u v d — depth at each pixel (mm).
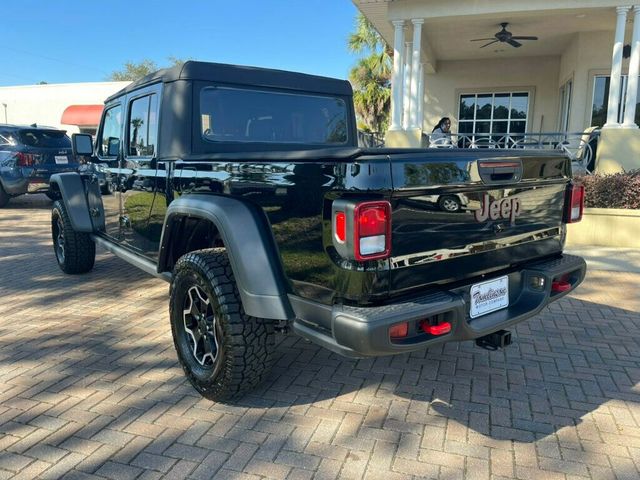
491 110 13523
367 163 2252
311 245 2482
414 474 2439
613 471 2475
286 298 2705
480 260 2730
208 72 3658
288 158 2555
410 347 2342
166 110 3645
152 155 3873
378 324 2227
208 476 2422
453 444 2682
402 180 2291
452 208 2523
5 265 6480
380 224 2236
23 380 3373
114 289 5445
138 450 2617
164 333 4195
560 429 2832
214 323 2957
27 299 5094
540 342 4031
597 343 4016
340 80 4418
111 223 4805
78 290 5410
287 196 2582
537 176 2945
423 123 13930
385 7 9688
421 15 9383
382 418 2928
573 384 3350
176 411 2994
